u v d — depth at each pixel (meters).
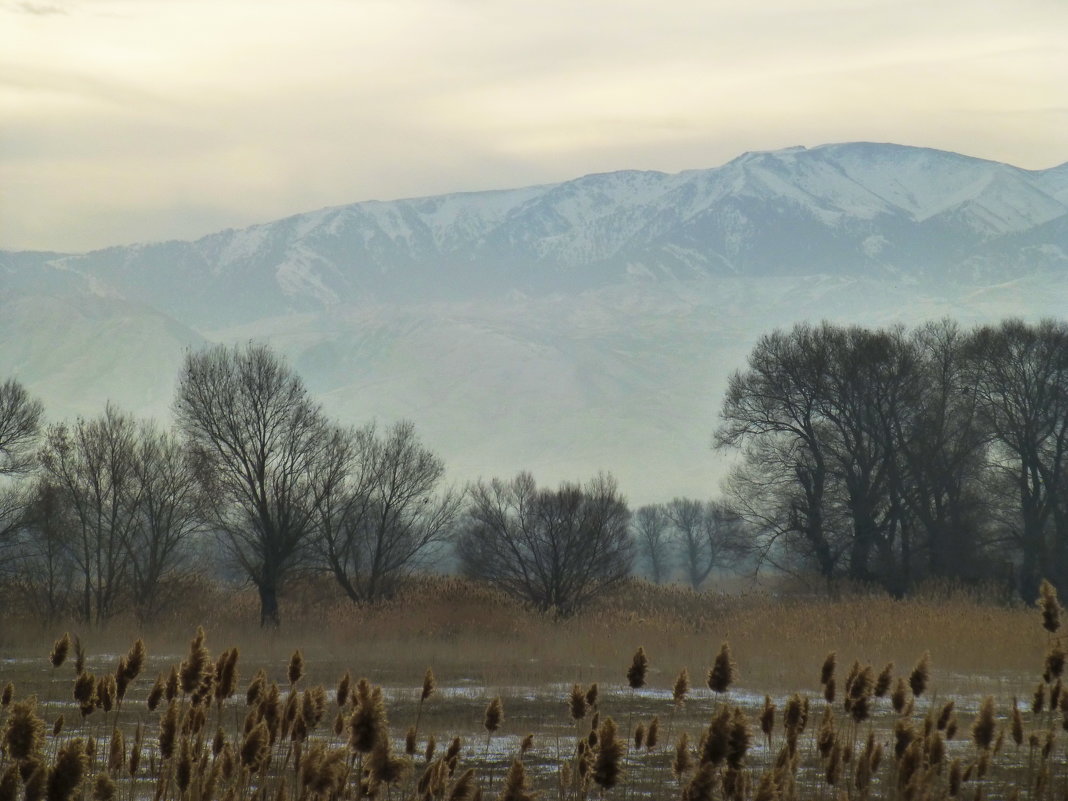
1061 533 154.12
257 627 117.81
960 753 46.19
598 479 141.00
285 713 26.11
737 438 169.75
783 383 162.12
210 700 26.17
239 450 134.38
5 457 133.75
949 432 161.88
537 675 76.06
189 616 129.00
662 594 138.88
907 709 30.41
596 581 139.00
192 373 135.25
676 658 81.75
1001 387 158.38
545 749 47.22
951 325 172.50
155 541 136.50
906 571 156.25
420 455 150.88
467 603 110.88
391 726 52.28
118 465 136.62
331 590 150.00
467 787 23.88
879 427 160.75
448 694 65.69
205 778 24.58
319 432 141.25
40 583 135.25
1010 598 155.12
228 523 136.12
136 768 26.77
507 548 138.00
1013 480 162.00
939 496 161.12
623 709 60.47
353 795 26.12
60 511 132.62
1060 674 34.50
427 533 150.00
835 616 96.56
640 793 39.12
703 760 24.03
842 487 164.25
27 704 20.06
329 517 140.75
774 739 49.69
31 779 19.23
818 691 66.62
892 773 33.25
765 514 167.12
